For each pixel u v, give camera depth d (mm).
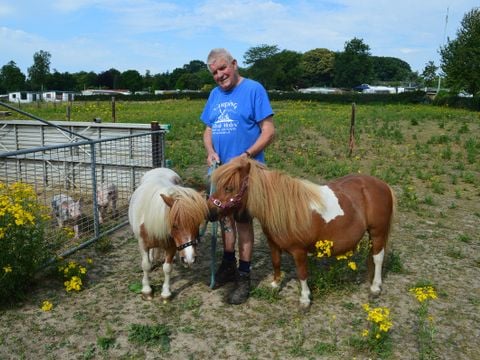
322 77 109188
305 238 3818
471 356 3414
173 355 3406
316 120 20859
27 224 4160
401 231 6215
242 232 4105
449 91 37156
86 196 7281
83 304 4148
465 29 36906
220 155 4352
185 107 34062
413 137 15031
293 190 3768
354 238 3994
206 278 4734
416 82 119688
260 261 5188
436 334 3693
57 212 5719
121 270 4910
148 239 4016
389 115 23156
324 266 4906
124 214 6867
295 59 108562
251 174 3680
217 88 4367
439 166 10453
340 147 13320
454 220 6758
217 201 3631
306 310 3990
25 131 8742
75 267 4602
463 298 4324
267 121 4145
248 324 3832
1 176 7609
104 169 7785
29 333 3666
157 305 4152
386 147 13359
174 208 3535
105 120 20391
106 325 3803
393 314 3998
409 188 8234
